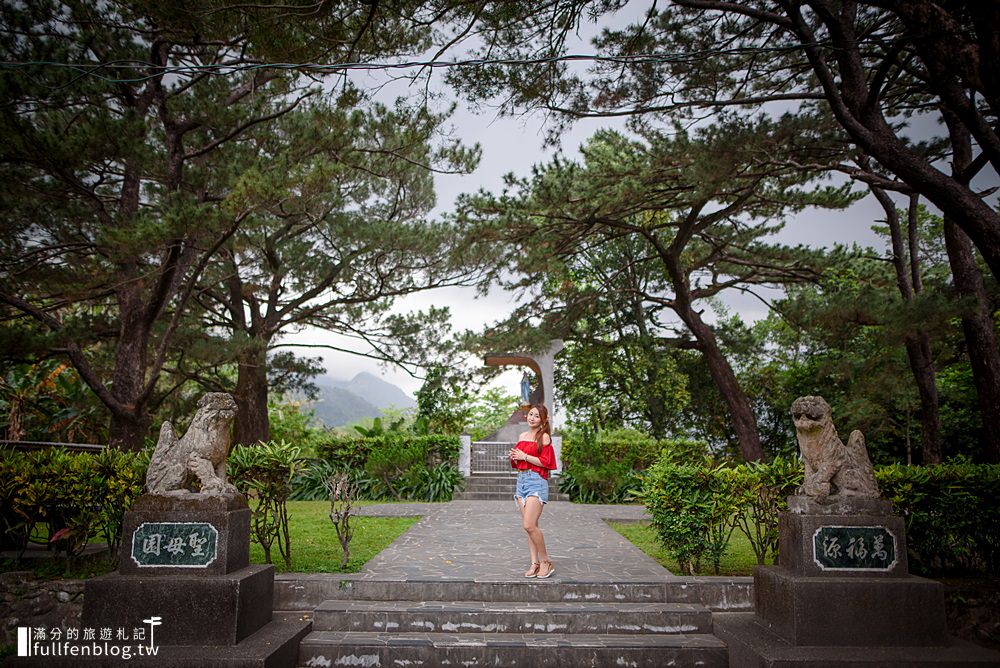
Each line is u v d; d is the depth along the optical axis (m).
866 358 14.34
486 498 14.52
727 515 6.33
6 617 5.62
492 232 13.50
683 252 18.98
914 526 6.24
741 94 9.57
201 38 8.82
